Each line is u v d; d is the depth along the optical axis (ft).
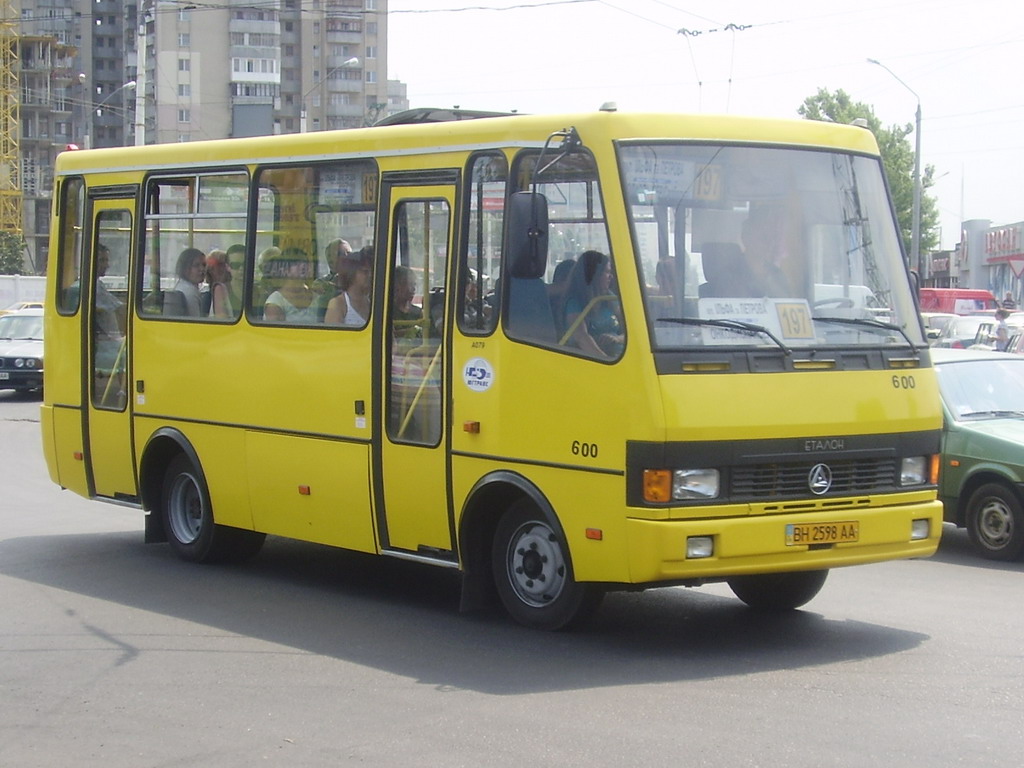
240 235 34.71
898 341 28.07
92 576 35.55
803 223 27.81
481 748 20.52
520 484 27.40
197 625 29.71
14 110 408.46
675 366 25.31
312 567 36.99
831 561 26.43
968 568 37.22
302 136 33.09
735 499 25.54
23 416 82.79
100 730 21.94
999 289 220.84
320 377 32.14
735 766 19.51
